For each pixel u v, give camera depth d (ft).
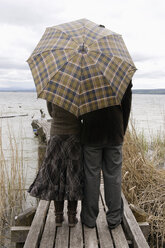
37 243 9.67
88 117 9.14
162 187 17.30
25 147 36.47
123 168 17.98
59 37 8.65
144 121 72.13
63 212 10.72
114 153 9.50
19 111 123.24
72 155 9.24
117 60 8.50
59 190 9.30
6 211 17.20
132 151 18.58
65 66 8.00
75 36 8.55
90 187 9.67
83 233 10.21
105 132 9.20
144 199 16.58
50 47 8.52
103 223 10.87
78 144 9.36
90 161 9.50
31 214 11.59
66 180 9.32
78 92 7.82
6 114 100.42
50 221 10.83
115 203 9.96
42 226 10.89
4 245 14.23
